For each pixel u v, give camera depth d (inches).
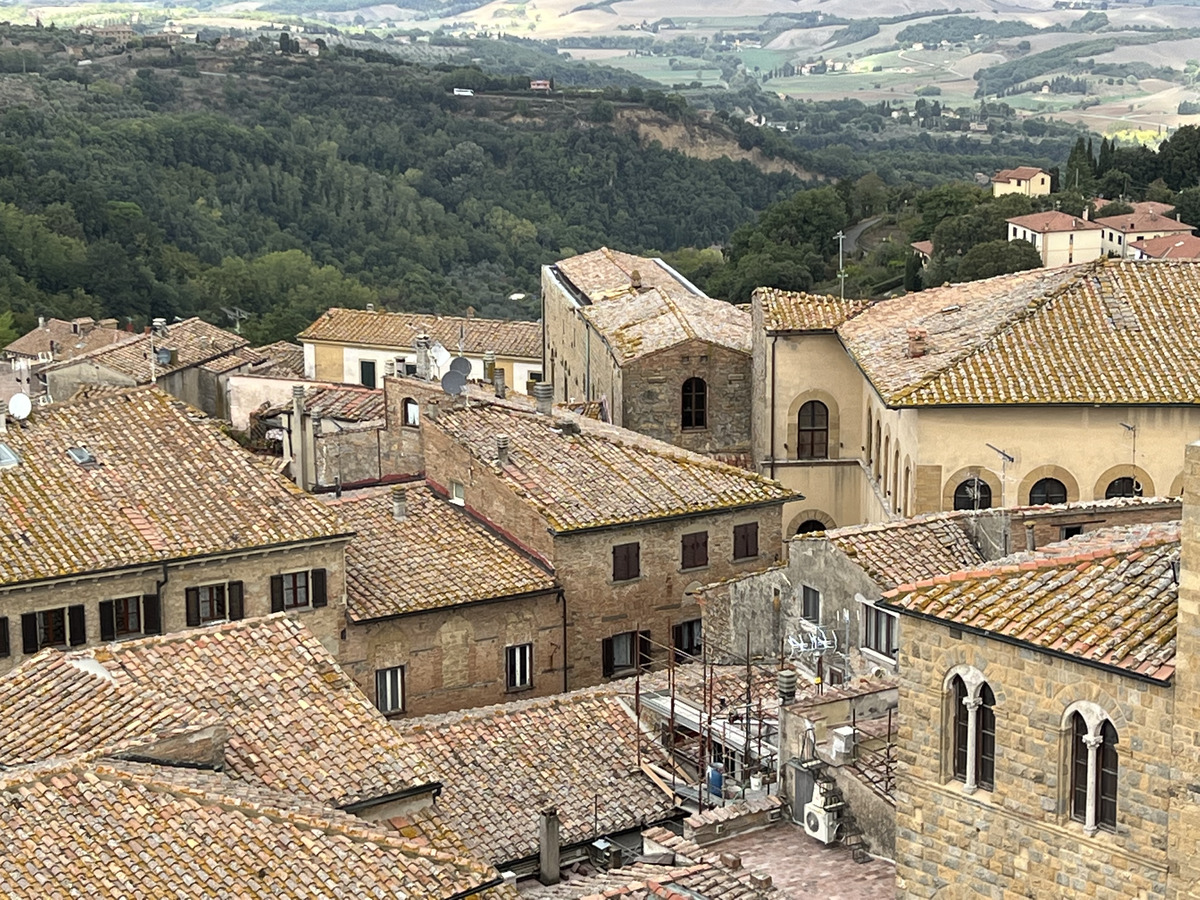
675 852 1545.3
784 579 2033.7
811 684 1877.5
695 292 3969.0
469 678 2351.1
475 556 2418.8
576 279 4074.8
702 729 1907.0
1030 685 1266.0
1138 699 1198.3
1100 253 7322.8
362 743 1640.0
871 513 2824.8
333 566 2261.3
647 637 2466.8
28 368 4655.5
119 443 2361.0
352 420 3388.3
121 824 1393.9
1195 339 2434.8
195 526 2218.3
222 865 1375.5
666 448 2694.4
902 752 1370.6
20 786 1411.2
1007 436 2385.6
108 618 2143.2
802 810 1624.0
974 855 1326.3
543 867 1808.6
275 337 6845.5
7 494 2203.5
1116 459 2370.8
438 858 1445.6
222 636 1745.8
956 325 2632.9
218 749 1563.7
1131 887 1222.3
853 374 2962.6
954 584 1344.7
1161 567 1291.8
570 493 2452.0
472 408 2691.9
